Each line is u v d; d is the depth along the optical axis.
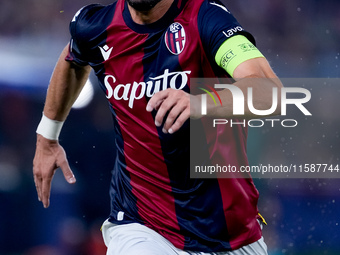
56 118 13.73
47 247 28.20
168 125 9.45
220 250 11.70
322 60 42.62
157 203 11.79
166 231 11.80
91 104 30.33
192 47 10.77
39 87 31.86
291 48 42.53
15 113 30.55
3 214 28.31
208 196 11.46
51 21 35.94
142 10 10.77
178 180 11.52
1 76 31.34
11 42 34.09
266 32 42.38
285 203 29.97
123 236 12.04
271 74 10.12
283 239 29.47
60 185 28.70
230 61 10.16
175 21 10.92
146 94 11.19
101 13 11.79
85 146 29.98
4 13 34.84
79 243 28.52
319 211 29.80
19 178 29.25
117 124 11.95
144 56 11.13
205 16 10.66
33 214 28.55
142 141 11.57
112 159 30.14
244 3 42.22
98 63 11.82
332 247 29.22
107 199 29.56
